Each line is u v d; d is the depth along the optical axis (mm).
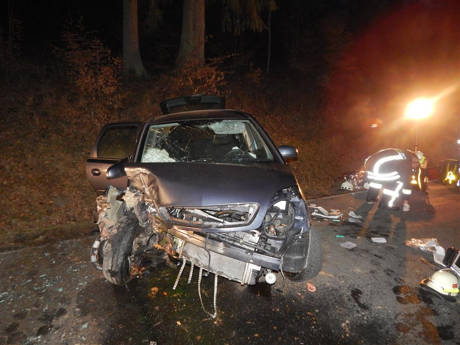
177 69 10617
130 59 11000
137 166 3465
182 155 3891
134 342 2725
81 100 8414
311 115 12414
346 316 3033
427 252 4324
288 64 17000
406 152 6109
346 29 16344
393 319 3008
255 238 2979
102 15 15109
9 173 6309
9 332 2852
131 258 3318
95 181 4707
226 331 2834
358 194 7098
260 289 3404
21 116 7812
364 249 4395
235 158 3791
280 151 3992
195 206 2898
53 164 6875
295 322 2945
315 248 3539
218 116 4270
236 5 11516
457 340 2768
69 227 5145
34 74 9516
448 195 6941
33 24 13734
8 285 3521
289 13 17500
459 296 3363
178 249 3096
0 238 4699
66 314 3059
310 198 6840
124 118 8656
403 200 6059
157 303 3189
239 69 13531
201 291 3361
